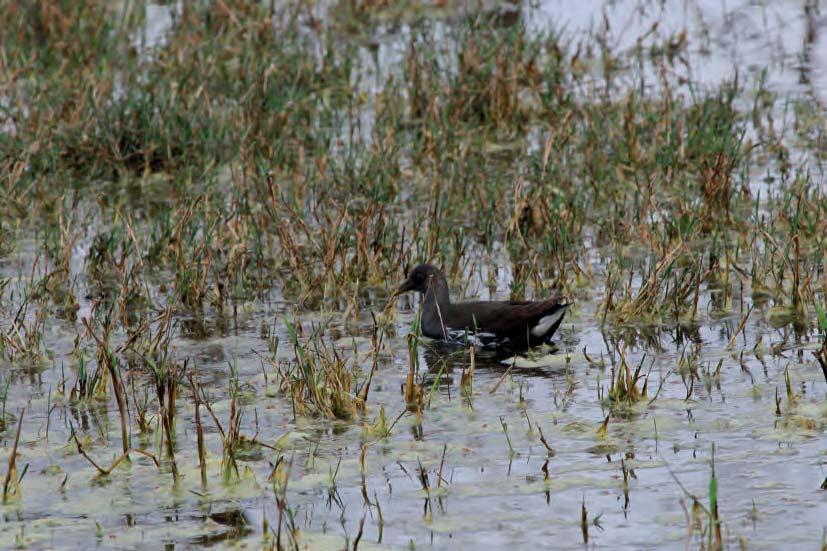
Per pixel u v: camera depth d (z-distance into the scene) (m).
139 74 23.70
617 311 14.12
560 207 17.78
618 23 28.19
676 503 9.41
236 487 9.98
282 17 27.47
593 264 16.17
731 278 15.41
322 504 9.62
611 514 9.27
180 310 15.00
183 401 12.02
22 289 15.73
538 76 23.77
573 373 12.54
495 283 15.75
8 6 26.77
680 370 12.40
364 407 11.60
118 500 9.80
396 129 21.53
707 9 29.20
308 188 19.06
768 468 9.95
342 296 15.41
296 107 22.47
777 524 8.98
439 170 19.19
